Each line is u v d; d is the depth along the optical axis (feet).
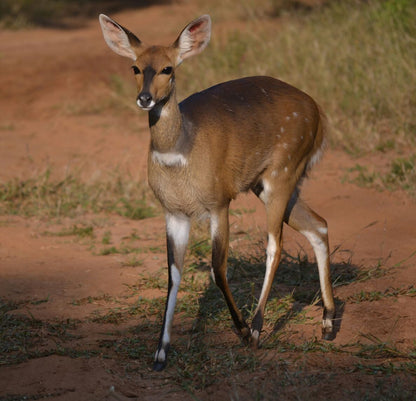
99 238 42.70
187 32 25.64
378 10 76.07
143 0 154.20
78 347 27.02
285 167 29.09
